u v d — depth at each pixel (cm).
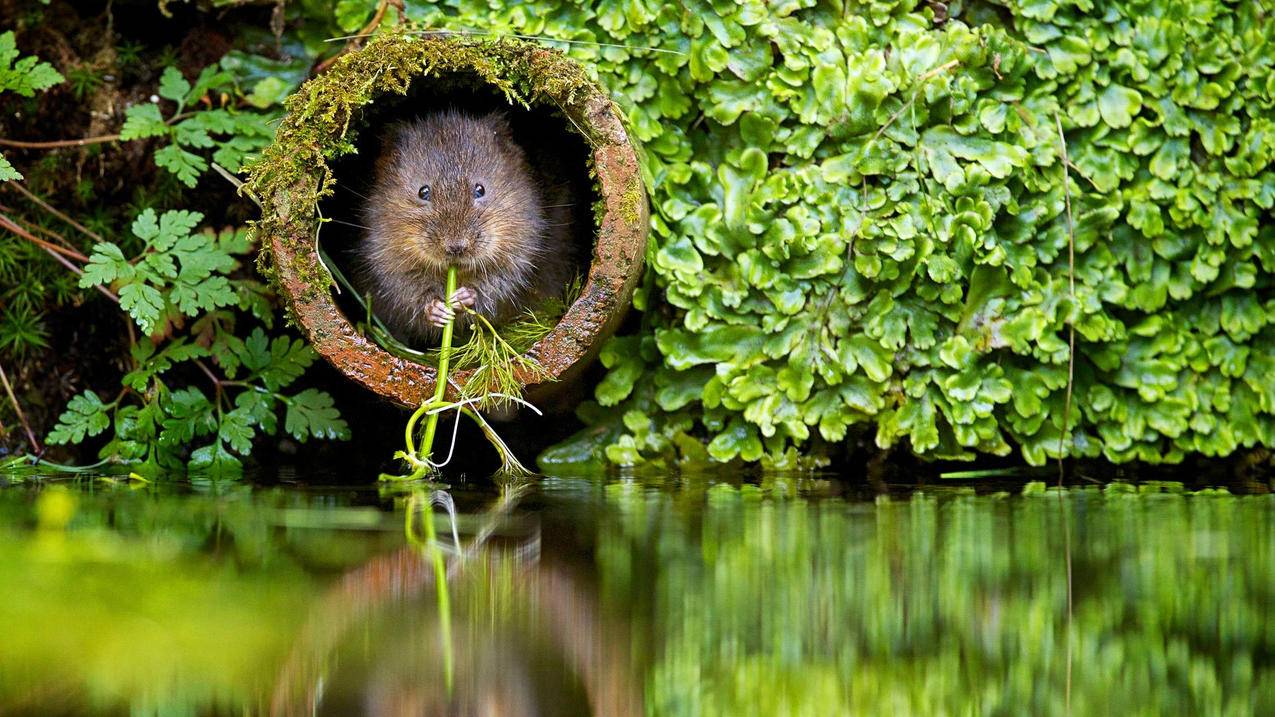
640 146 401
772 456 420
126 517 295
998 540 273
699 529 286
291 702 165
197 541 264
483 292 432
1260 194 421
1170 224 423
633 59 419
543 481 382
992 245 402
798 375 409
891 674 181
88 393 418
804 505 328
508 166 440
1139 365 422
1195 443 427
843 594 224
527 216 438
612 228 372
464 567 243
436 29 398
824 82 412
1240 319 429
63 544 257
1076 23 419
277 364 430
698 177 420
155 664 180
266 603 214
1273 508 324
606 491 357
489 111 451
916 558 254
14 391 449
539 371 376
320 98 362
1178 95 419
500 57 372
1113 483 391
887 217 408
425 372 379
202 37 468
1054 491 366
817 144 416
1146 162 423
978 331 408
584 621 205
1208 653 192
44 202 453
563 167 458
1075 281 416
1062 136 411
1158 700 171
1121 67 418
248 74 445
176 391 430
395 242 426
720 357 413
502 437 450
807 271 407
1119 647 195
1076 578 238
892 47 416
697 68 414
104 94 464
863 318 411
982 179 404
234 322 437
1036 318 404
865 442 436
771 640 197
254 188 365
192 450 444
